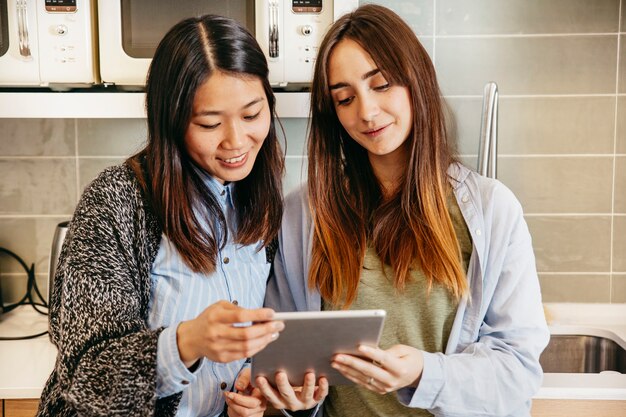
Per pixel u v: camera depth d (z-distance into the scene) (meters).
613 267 1.97
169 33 1.02
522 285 1.18
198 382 1.08
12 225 1.98
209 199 1.09
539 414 1.49
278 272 1.29
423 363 1.07
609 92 1.90
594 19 1.88
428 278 1.15
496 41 1.90
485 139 1.66
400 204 1.20
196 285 1.06
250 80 1.02
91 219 0.99
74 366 0.92
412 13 1.90
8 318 1.90
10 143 1.95
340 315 0.86
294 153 1.97
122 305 0.95
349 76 1.11
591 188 1.94
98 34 1.61
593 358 1.87
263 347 0.85
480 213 1.18
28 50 1.55
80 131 1.95
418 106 1.14
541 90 1.91
